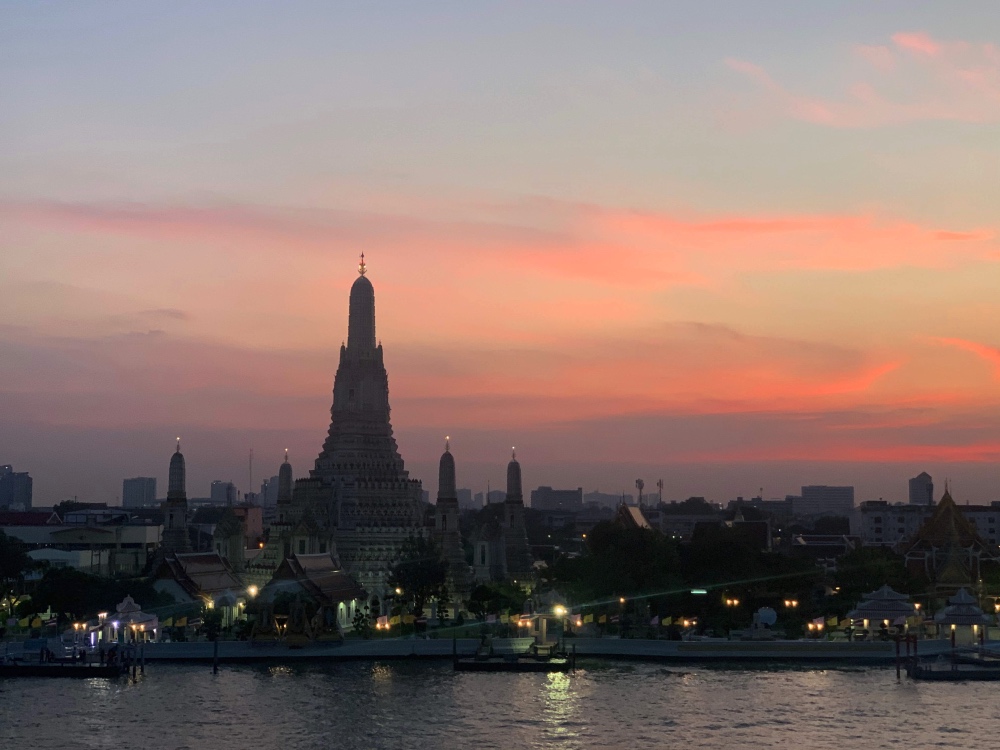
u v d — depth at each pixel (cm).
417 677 18250
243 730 14612
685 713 15512
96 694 16738
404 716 15362
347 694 16762
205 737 14275
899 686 17388
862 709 15762
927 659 19450
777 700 16325
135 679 17925
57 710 15662
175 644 19888
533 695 16688
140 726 14788
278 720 15112
